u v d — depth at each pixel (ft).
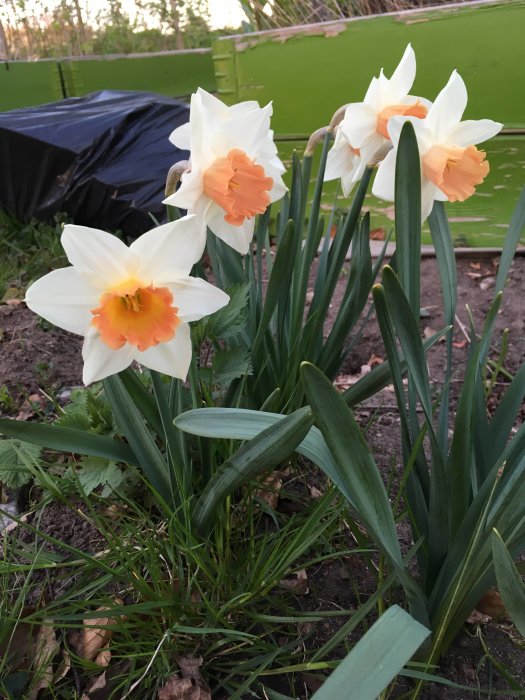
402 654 0.72
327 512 1.40
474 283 2.75
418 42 2.67
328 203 3.13
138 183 3.12
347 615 1.27
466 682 1.14
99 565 1.13
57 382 2.11
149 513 1.40
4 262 3.08
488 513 0.98
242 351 1.42
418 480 1.15
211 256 1.51
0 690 1.09
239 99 3.07
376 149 1.15
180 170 1.08
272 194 1.18
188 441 1.49
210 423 0.97
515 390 1.11
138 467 1.50
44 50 6.23
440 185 0.96
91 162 3.16
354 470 0.89
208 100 0.98
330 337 1.53
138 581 1.16
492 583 1.06
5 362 2.19
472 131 0.98
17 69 5.04
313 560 1.24
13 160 3.27
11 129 3.15
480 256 2.99
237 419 0.99
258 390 1.59
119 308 0.93
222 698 1.13
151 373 1.11
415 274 1.01
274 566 1.28
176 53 5.52
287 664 1.17
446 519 1.05
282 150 3.10
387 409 1.94
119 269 0.92
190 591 1.23
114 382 1.19
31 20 6.12
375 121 1.12
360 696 0.67
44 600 1.29
